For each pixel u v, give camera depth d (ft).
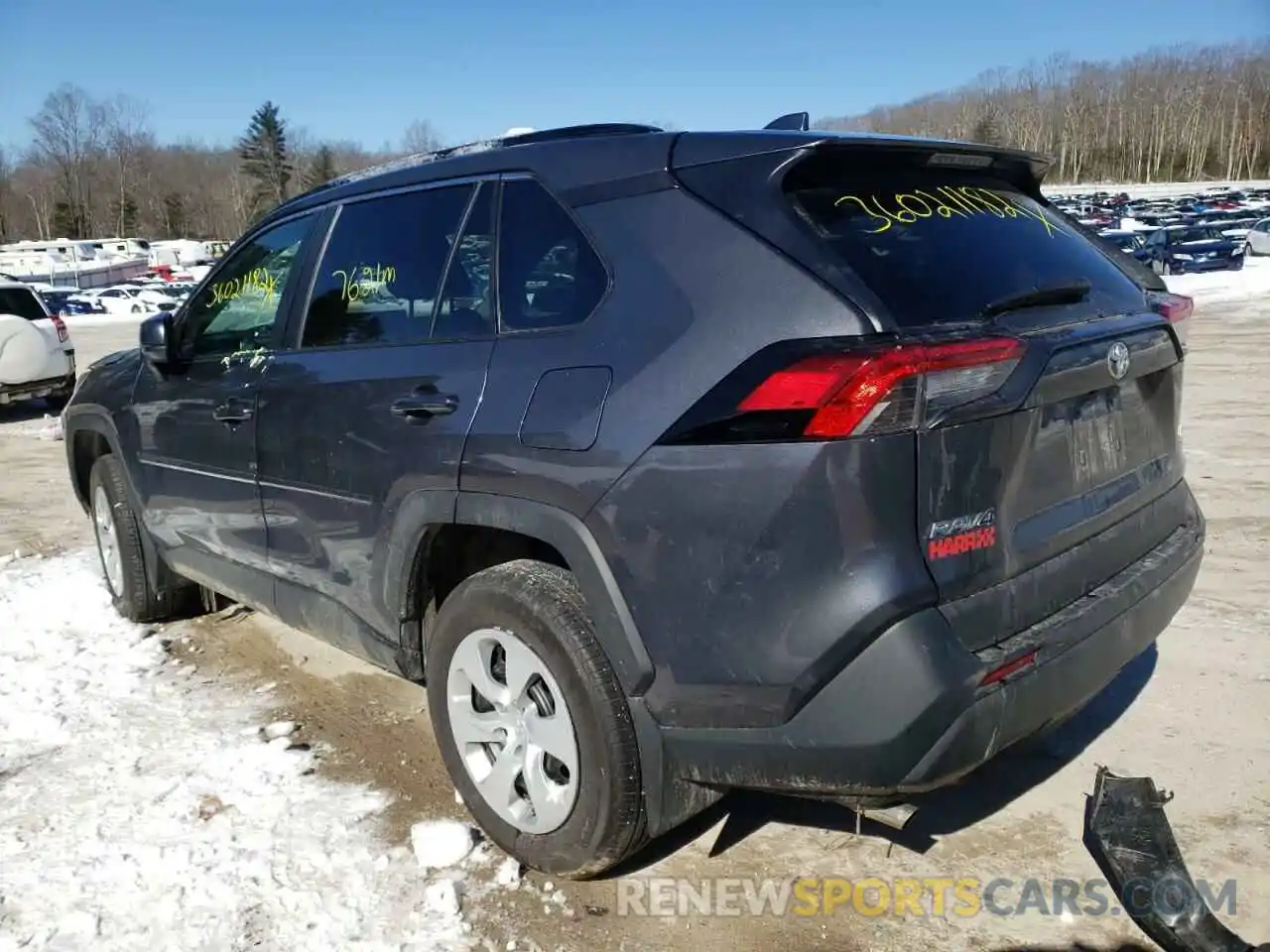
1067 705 8.16
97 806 10.85
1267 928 8.60
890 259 8.10
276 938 8.75
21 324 40.04
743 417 7.54
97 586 18.26
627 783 8.53
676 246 8.35
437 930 8.82
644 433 8.00
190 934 8.79
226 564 13.41
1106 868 6.93
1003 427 7.73
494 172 10.00
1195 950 6.61
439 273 10.23
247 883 9.49
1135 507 9.60
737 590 7.63
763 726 7.77
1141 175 376.27
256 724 12.80
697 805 8.73
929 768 7.36
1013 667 7.68
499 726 9.47
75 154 368.27
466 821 10.45
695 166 8.59
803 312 7.59
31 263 233.14
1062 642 8.11
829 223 8.19
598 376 8.41
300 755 11.91
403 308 10.56
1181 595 9.82
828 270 7.67
